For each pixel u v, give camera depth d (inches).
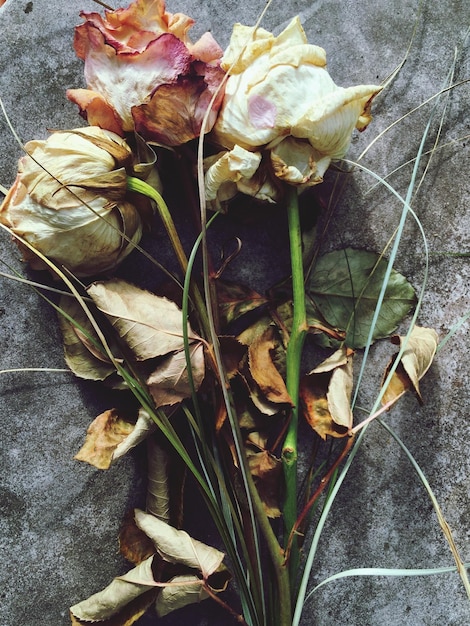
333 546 13.8
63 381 13.4
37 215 11.5
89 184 11.3
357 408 13.8
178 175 13.2
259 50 11.2
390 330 13.6
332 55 13.7
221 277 13.6
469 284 13.8
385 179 13.8
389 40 13.8
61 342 13.4
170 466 12.9
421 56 13.8
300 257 12.1
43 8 13.4
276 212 13.5
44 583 13.4
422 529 13.9
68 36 13.4
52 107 13.4
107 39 11.1
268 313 13.3
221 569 12.5
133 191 11.7
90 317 11.7
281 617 12.3
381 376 13.8
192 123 11.4
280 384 12.4
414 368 12.3
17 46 13.3
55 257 12.0
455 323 13.8
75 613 12.5
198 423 11.9
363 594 13.8
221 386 12.2
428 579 13.9
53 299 13.4
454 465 13.9
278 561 12.1
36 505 13.4
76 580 13.5
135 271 13.5
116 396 13.5
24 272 13.4
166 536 12.4
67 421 13.4
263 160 11.7
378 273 13.6
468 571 13.9
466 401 13.9
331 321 13.6
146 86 11.3
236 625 13.6
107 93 11.6
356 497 13.8
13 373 13.4
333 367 12.4
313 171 11.6
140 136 11.8
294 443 12.4
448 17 13.8
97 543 13.5
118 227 11.9
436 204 13.9
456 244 13.9
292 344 12.3
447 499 13.9
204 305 12.6
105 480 13.5
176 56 11.1
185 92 11.1
